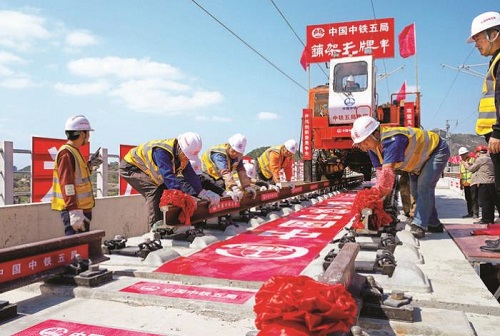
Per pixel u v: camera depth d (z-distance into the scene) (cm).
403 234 414
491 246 364
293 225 549
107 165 704
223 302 239
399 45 1419
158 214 493
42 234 522
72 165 382
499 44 348
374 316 218
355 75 1028
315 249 388
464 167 762
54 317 224
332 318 138
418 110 1030
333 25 1487
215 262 335
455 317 217
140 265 325
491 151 348
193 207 433
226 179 602
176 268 315
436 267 323
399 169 466
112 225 656
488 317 229
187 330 206
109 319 221
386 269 278
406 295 235
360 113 1018
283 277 157
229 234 472
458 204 968
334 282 177
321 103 1168
